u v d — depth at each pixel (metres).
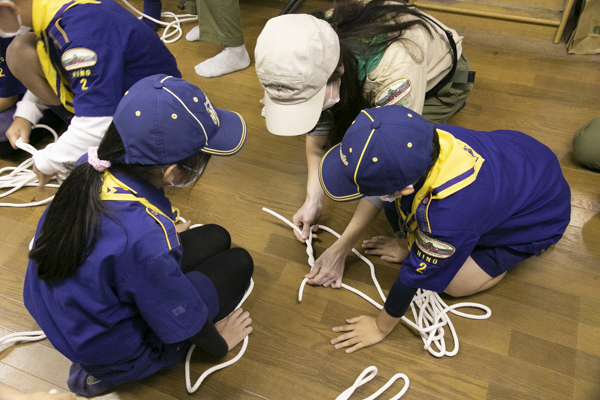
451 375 1.18
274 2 2.23
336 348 1.22
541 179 1.06
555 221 1.12
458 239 0.90
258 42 0.96
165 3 2.28
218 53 2.00
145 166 0.78
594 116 1.69
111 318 0.85
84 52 1.16
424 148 0.81
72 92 1.34
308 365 1.20
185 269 1.22
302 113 0.99
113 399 1.15
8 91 1.50
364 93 1.11
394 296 1.04
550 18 1.90
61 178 1.38
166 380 1.18
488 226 0.98
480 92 1.79
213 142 0.92
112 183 0.79
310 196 1.40
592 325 1.24
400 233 1.22
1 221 1.50
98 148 0.79
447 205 0.88
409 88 1.06
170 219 0.87
